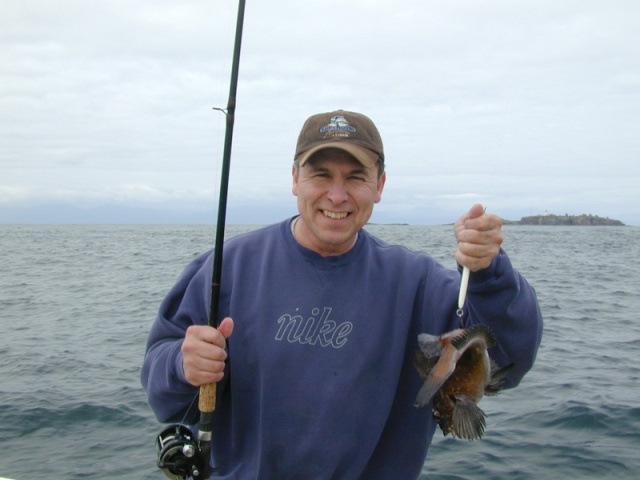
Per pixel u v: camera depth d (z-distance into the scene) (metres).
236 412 2.55
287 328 2.48
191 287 2.66
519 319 2.24
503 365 2.35
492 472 5.16
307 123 2.51
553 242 58.09
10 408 6.66
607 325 12.02
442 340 2.15
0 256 34.28
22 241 56.41
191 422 2.70
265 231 2.69
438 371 2.08
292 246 2.57
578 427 6.04
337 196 2.38
